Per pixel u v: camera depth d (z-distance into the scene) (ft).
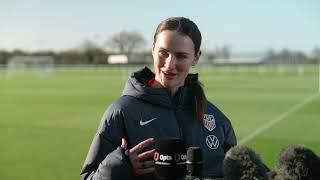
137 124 9.21
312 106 65.41
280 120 50.60
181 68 8.91
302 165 6.23
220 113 10.25
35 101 79.30
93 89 107.55
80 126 47.80
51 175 26.58
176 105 9.52
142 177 8.48
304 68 257.96
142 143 8.32
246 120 51.11
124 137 9.23
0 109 66.44
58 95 91.71
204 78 154.40
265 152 31.30
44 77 174.40
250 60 349.20
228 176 6.40
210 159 9.52
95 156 9.09
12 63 256.32
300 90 98.63
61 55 307.58
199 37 8.93
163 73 9.04
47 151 34.22
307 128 44.09
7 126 48.32
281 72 206.28
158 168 7.43
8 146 36.52
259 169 6.31
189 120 9.55
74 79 155.43
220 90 98.99
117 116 9.23
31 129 45.96
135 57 262.26
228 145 10.21
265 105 67.97
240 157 6.37
